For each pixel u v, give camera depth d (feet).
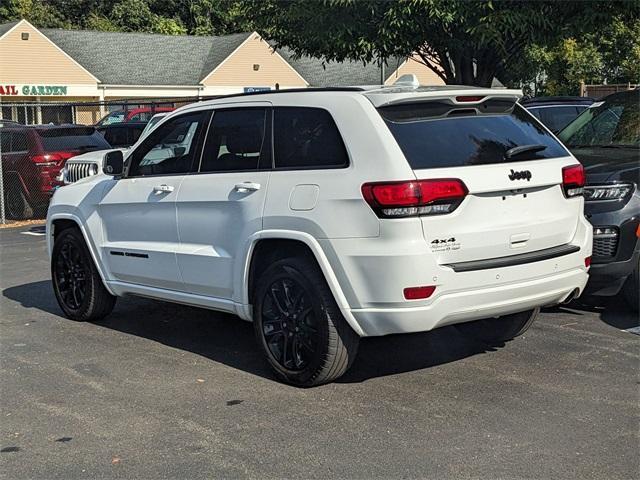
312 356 17.21
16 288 30.17
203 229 19.56
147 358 20.40
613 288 22.38
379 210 15.70
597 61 104.32
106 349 21.31
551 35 38.78
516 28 36.76
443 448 14.38
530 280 16.92
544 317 23.41
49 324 24.23
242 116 19.26
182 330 23.22
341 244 16.24
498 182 16.42
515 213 16.80
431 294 15.69
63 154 51.44
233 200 18.62
